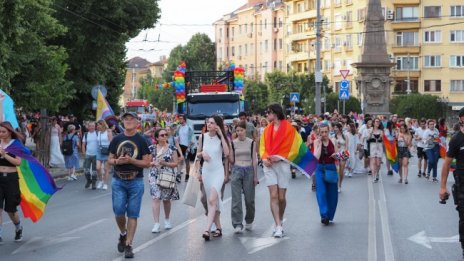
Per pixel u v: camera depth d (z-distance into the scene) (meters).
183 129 24.45
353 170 27.03
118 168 10.38
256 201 17.94
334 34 93.00
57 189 12.88
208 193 11.98
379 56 46.75
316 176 13.75
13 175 11.84
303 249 10.96
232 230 13.02
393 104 69.06
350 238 12.02
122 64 47.88
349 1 90.00
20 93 27.97
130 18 39.66
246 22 119.31
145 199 18.61
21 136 12.08
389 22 86.44
